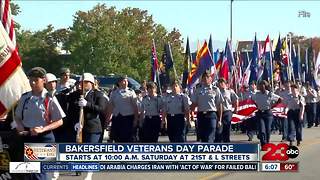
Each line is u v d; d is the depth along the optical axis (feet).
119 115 44.04
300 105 59.11
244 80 81.20
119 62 193.36
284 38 91.91
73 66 198.39
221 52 81.82
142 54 199.00
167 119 50.34
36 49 243.40
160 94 57.77
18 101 27.04
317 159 47.55
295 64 104.94
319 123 96.32
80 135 34.01
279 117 67.62
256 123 59.06
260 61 81.00
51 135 26.96
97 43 193.06
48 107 26.71
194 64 69.97
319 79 107.65
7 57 27.12
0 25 27.32
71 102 35.32
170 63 71.61
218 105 47.47
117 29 193.98
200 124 47.62
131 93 44.14
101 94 36.06
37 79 26.66
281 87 72.84
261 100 55.16
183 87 75.00
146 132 53.72
